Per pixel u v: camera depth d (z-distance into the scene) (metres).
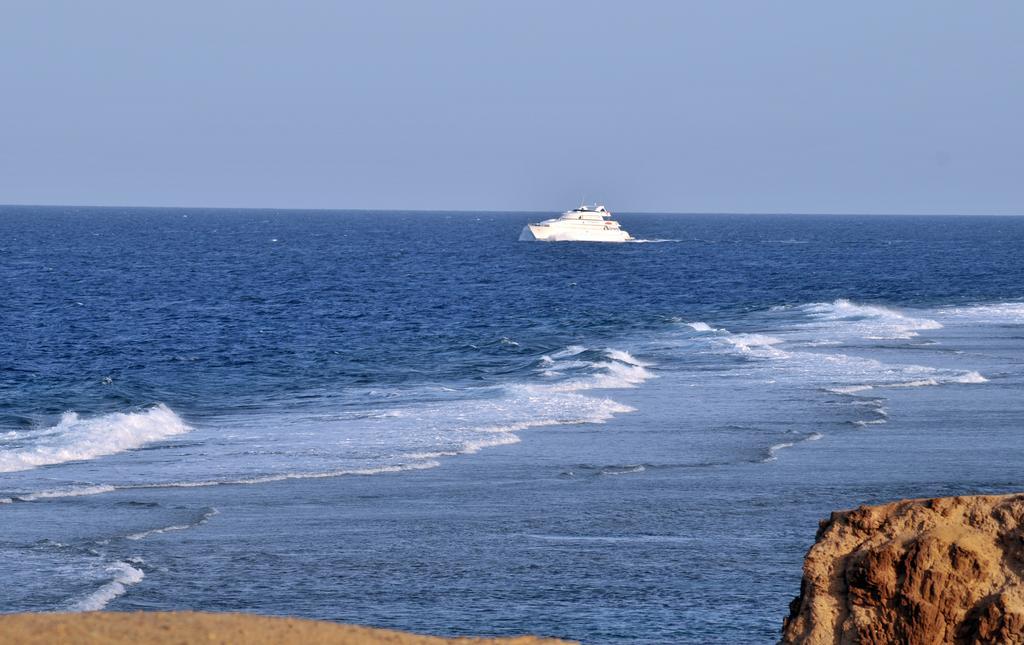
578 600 57.72
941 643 35.00
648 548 66.50
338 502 76.62
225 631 30.59
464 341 187.50
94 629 30.23
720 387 129.25
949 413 111.62
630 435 100.56
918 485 81.75
